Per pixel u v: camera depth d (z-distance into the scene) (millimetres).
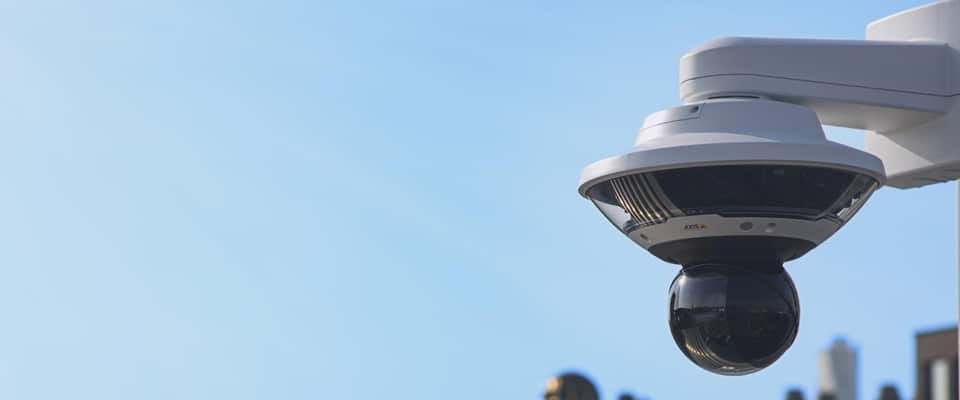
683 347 4875
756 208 4621
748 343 4754
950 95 4969
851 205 4727
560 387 9562
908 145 5145
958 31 4996
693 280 4793
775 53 4824
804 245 4742
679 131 4688
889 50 4914
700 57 4852
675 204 4660
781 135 4629
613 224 4945
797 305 4809
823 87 4836
